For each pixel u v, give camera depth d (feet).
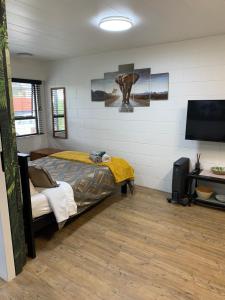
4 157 5.65
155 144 12.42
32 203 7.05
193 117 10.41
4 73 5.47
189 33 9.64
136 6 6.95
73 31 9.32
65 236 8.25
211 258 7.05
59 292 5.77
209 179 9.72
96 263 6.83
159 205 10.76
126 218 9.57
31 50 12.64
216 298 5.61
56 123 16.78
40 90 16.63
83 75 14.58
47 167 10.92
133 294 5.72
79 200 8.86
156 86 11.84
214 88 10.30
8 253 6.00
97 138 14.78
